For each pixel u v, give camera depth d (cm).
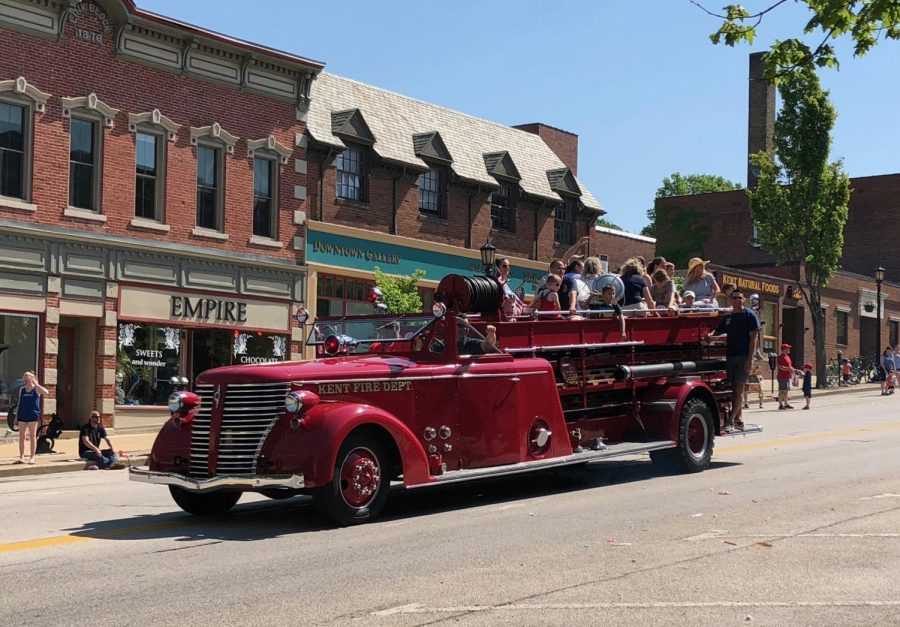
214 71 2566
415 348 1133
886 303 5425
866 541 886
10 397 2161
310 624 627
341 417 978
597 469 1459
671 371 1380
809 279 4138
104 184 2328
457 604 674
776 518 1005
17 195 2195
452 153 3281
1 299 2141
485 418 1130
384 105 3188
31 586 741
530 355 1209
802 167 4025
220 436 995
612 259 5625
